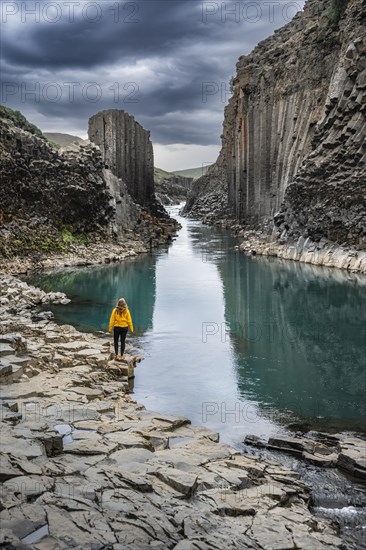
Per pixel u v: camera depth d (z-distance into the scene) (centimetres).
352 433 1471
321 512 1066
